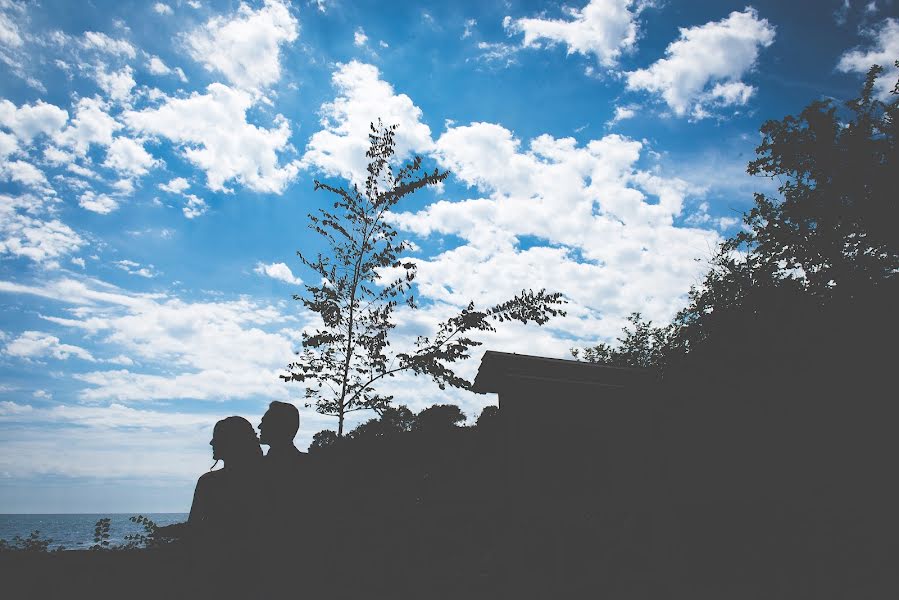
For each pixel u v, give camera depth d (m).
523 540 8.61
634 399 12.62
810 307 10.95
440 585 6.28
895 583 6.60
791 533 8.45
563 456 11.80
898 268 16.31
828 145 20.31
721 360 11.20
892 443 9.43
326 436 9.03
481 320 9.60
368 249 10.78
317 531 2.72
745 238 20.78
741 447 10.42
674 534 9.08
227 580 2.44
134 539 6.81
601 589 6.98
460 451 10.13
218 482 2.61
